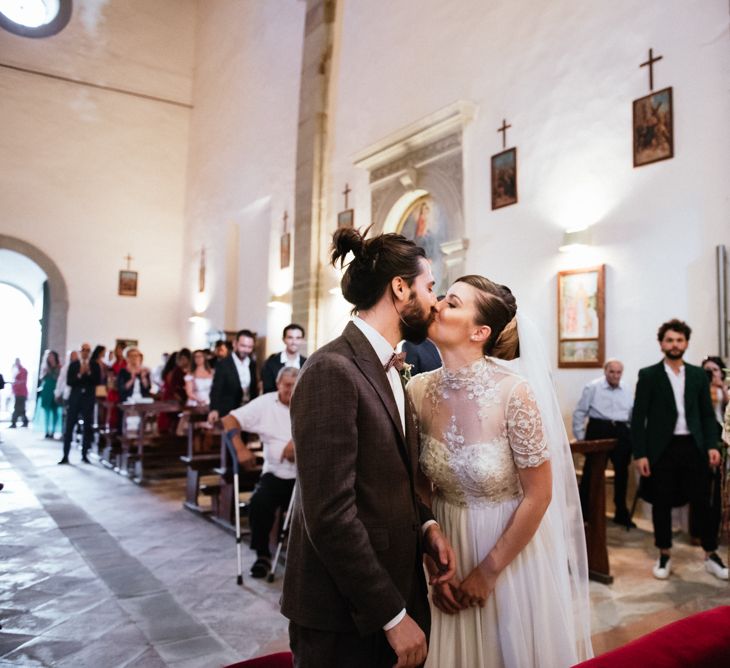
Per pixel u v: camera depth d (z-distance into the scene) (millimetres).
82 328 15680
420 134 8672
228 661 3016
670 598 3867
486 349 1838
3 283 19656
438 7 8773
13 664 2949
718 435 4512
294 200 12031
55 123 15547
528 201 7266
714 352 5469
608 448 4176
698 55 5691
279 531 4668
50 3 15492
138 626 3428
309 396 1431
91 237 15891
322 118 10922
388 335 1613
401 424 1539
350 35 10641
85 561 4609
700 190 5629
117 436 9000
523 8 7488
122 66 16328
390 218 9453
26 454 10305
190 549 4992
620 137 6328
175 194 17047
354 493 1397
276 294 12570
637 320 6098
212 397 6461
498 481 1722
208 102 16188
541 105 7180
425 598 1571
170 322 16812
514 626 1706
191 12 17250
